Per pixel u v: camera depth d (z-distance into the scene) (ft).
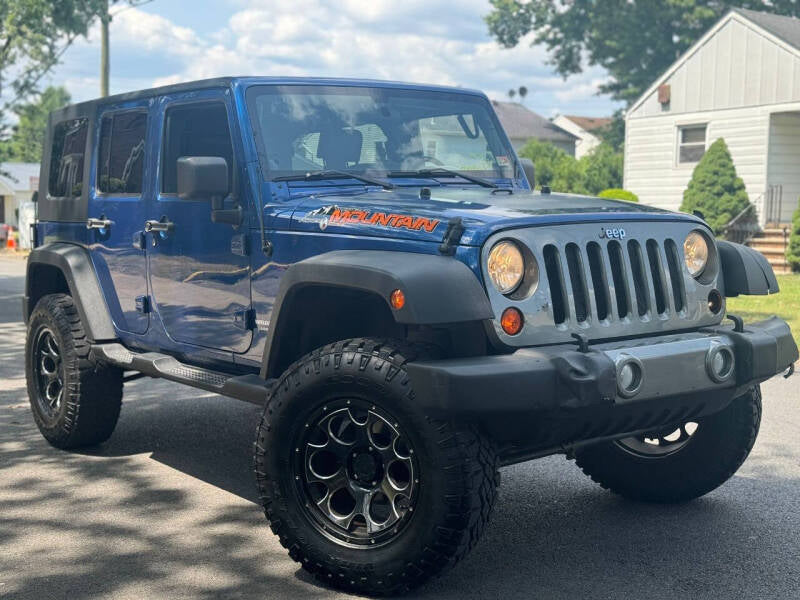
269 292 14.19
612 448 16.02
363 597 12.11
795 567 13.03
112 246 18.07
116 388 18.75
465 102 17.40
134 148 17.61
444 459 11.26
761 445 19.56
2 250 116.78
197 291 15.75
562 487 17.04
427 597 12.03
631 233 13.01
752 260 14.46
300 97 15.56
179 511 15.52
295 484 12.51
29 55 98.84
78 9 92.17
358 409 12.05
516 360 11.21
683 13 122.31
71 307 18.94
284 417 12.45
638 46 127.24
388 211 12.76
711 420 15.12
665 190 80.28
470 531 11.44
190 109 16.15
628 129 82.64
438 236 11.96
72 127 19.99
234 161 14.85
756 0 121.70
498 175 17.15
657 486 15.75
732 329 13.42
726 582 12.50
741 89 73.82
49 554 13.53
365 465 12.17
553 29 137.39
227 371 15.72
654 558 13.41
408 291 11.16
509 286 11.84
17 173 204.03
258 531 14.58
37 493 16.44
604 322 12.55
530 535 14.44
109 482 17.12
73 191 19.69
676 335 13.14
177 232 16.11
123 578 12.65
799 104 69.92
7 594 12.08
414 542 11.53
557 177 133.28
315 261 12.44
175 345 16.47
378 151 15.84
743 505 15.83
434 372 10.99
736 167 74.59
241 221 14.62
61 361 18.80
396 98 16.55
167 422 21.85
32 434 20.63
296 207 13.96
